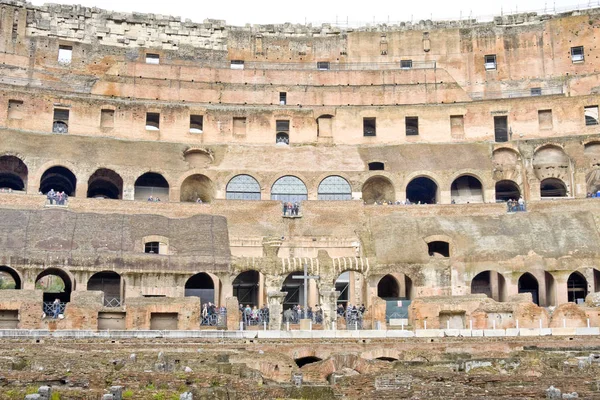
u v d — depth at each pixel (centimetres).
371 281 5788
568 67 9306
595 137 7931
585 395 2152
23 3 9194
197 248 5891
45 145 7488
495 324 4944
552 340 4534
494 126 8500
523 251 6038
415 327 4959
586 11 9588
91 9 9588
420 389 2286
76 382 2358
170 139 8269
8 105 7831
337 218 6944
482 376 2588
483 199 7712
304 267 5409
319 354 4369
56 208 6575
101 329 4669
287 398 2341
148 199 7475
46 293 5994
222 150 8156
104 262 5466
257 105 8712
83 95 8212
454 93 9025
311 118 8575
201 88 8931
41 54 9069
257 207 6950
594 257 5900
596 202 6869
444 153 8106
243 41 9788
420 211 7025
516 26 9581
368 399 2175
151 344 4119
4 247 5388
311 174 7750
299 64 9750
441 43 9688
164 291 5534
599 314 4953
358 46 9769
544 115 8394
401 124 8550
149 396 2111
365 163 7969
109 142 7894
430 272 5859
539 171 8019
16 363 2795
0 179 7781
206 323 5006
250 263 5697
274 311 5088
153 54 9512
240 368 3016
